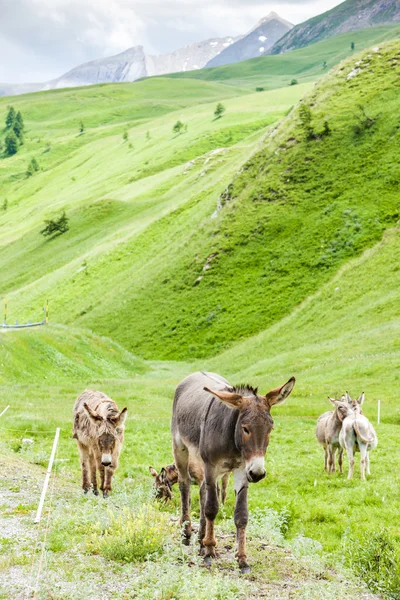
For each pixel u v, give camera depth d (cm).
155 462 2202
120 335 9319
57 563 1027
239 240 9956
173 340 8700
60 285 12175
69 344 6356
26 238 16500
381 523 1462
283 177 10656
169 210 13225
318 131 11125
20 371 5188
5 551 1059
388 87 11606
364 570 1086
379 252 8250
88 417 1513
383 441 2669
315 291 8356
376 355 5069
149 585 940
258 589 980
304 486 1898
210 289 9362
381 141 10462
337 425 2064
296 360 5734
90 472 1579
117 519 1201
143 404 4025
